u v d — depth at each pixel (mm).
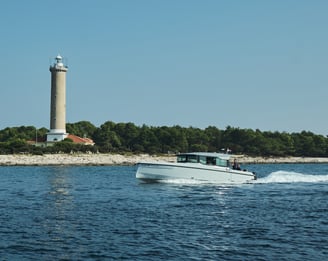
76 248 21328
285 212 31969
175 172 49250
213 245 22062
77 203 36500
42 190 47938
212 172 50281
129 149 156750
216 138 180875
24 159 114000
